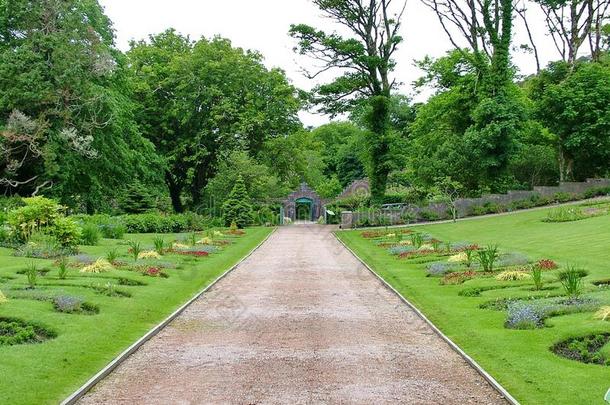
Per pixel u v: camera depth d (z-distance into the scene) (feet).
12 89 114.93
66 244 79.82
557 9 154.71
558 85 144.05
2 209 104.68
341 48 152.66
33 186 127.44
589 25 153.38
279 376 30.73
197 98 179.63
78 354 33.86
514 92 154.20
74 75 117.39
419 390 28.55
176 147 180.65
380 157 157.69
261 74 190.29
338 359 34.01
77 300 45.73
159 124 182.70
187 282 62.28
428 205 148.97
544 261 64.54
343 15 157.17
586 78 143.43
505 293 51.37
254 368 32.22
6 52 116.26
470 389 28.76
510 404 26.66
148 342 38.42
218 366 32.68
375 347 36.86
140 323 43.04
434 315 45.78
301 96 160.25
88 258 71.41
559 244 79.97
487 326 40.78
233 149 181.57
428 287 58.23
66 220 80.38
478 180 151.64
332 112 161.07
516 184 160.97
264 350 36.09
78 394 27.73
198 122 183.83
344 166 291.17
